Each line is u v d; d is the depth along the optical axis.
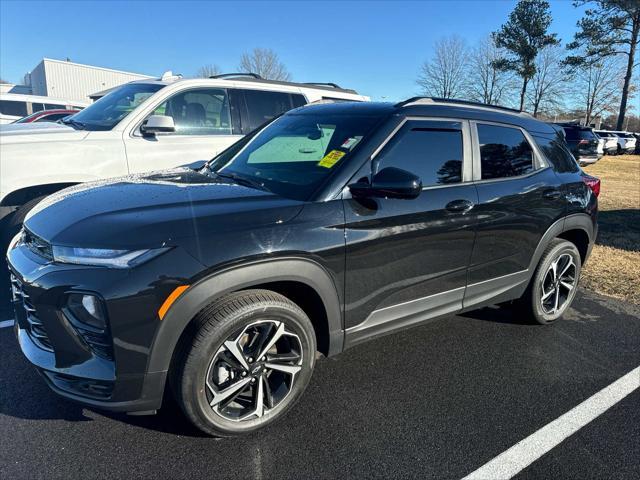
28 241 2.40
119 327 1.98
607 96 51.41
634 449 2.44
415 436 2.47
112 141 4.72
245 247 2.16
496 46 42.38
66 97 27.02
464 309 3.22
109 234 2.07
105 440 2.37
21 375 2.91
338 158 2.67
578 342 3.62
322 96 6.43
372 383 2.96
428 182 2.89
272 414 2.45
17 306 2.43
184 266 2.04
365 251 2.55
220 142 5.43
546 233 3.58
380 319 2.76
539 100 44.84
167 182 2.82
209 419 2.25
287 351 2.51
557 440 2.48
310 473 2.20
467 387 2.95
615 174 18.98
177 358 2.15
